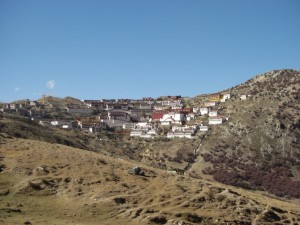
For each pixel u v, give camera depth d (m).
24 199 88.56
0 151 111.50
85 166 108.19
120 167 112.06
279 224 94.81
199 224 86.50
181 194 98.12
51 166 104.56
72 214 84.88
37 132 183.38
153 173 111.12
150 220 84.50
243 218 92.06
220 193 103.12
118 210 87.94
